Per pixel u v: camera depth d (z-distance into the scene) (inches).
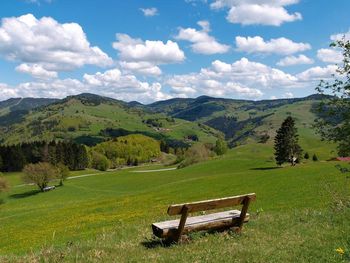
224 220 553.0
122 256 465.4
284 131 4338.1
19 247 1107.3
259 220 677.9
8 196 4488.2
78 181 5408.5
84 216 1731.1
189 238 528.4
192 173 4653.1
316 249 459.2
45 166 4712.1
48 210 2378.2
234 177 2741.1
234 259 429.7
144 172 5748.0
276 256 436.8
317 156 6574.8
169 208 485.7
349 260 404.8
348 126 653.3
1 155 7214.6
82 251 497.0
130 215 1498.5
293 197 1344.7
